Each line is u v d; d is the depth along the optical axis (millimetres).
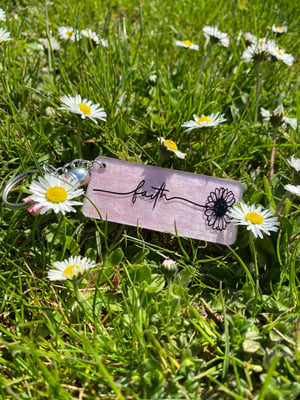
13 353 128
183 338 133
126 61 235
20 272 157
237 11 321
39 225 172
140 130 213
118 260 157
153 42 277
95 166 165
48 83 229
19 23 281
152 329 133
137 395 121
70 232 168
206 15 316
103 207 163
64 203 141
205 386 126
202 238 158
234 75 248
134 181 164
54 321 140
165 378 124
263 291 155
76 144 198
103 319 144
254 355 128
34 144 194
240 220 151
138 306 140
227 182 161
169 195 162
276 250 158
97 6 312
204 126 185
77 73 244
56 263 137
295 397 118
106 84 220
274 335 131
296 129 214
